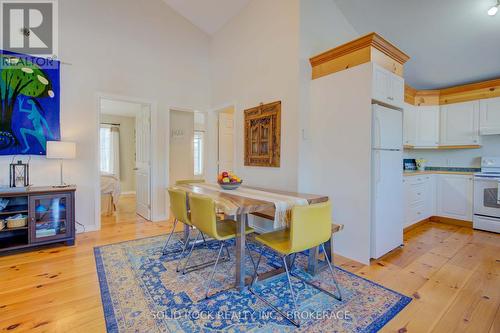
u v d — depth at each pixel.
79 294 1.95
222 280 2.20
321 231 1.83
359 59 2.56
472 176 3.91
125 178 7.55
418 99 4.45
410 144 4.34
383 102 2.64
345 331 1.56
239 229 2.04
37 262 2.53
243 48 3.82
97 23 3.61
